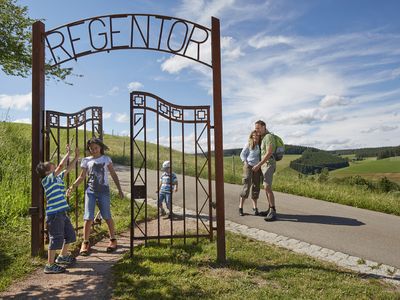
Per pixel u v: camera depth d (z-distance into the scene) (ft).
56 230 16.07
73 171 36.35
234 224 24.27
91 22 18.39
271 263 17.34
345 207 31.53
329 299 13.62
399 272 16.98
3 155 36.70
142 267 16.06
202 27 18.13
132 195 17.49
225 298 13.38
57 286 14.40
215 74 17.76
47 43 18.21
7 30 52.01
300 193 37.37
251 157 26.20
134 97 17.07
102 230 21.99
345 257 18.75
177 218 25.53
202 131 17.99
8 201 24.70
